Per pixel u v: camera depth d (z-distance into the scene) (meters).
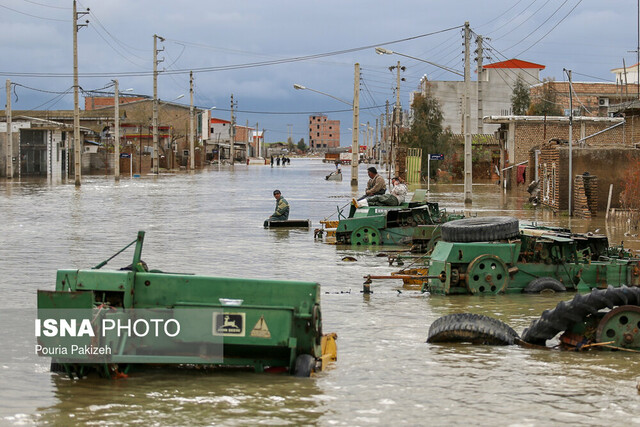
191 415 7.25
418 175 66.88
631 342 9.84
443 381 8.44
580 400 7.80
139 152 90.38
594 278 14.43
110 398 7.77
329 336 9.55
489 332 10.12
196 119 122.94
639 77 42.25
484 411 7.44
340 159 164.12
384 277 14.27
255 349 8.68
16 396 7.79
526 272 14.33
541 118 53.78
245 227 26.86
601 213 33.12
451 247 14.10
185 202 39.69
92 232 24.41
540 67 103.19
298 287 8.68
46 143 73.44
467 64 38.59
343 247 21.39
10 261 17.59
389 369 8.91
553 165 35.09
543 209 36.16
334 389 8.11
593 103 74.00
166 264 17.53
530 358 9.50
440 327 10.24
